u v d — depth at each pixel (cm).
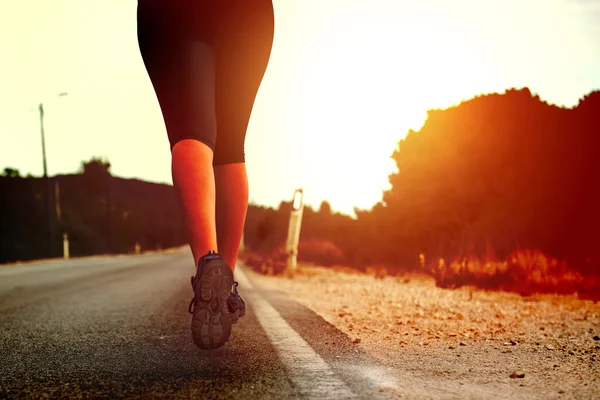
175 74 236
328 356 311
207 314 219
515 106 1759
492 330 452
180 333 412
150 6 237
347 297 802
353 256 2209
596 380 259
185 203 224
